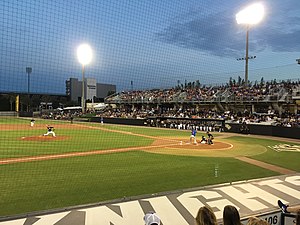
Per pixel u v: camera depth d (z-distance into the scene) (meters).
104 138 28.05
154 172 13.13
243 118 37.97
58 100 85.00
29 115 69.44
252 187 10.48
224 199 9.15
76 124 49.44
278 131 30.84
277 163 15.80
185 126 41.50
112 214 7.77
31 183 10.98
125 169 13.74
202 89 50.16
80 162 15.40
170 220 7.51
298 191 10.09
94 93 89.06
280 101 36.97
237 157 17.64
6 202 8.80
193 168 14.11
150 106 55.53
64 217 7.48
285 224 6.29
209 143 23.91
